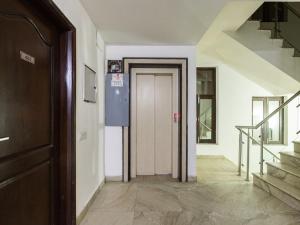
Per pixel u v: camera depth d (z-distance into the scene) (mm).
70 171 2420
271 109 6867
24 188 1731
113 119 4246
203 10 2932
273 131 6879
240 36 4066
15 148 1603
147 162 4699
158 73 4562
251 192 3793
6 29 1488
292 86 5004
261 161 4191
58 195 2383
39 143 1972
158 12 3006
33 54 1854
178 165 4535
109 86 4242
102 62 4086
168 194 3703
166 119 4680
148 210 3104
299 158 3744
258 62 4477
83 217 2857
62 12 2150
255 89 6637
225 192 3795
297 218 2867
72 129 2436
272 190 3648
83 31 2879
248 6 2971
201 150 6578
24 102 1719
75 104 2500
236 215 2955
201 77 6789
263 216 2926
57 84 2352
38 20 1928
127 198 3525
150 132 4680
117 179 4363
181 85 4379
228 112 6633
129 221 2795
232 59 5039
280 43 4172
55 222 2318
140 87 4652
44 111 2066
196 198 3533
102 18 3197
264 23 4188
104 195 3643
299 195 3182
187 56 4379
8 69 1514
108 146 4355
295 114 6742
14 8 1573
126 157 4336
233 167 5543
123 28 3549
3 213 1473
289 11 4426
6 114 1495
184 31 3668
